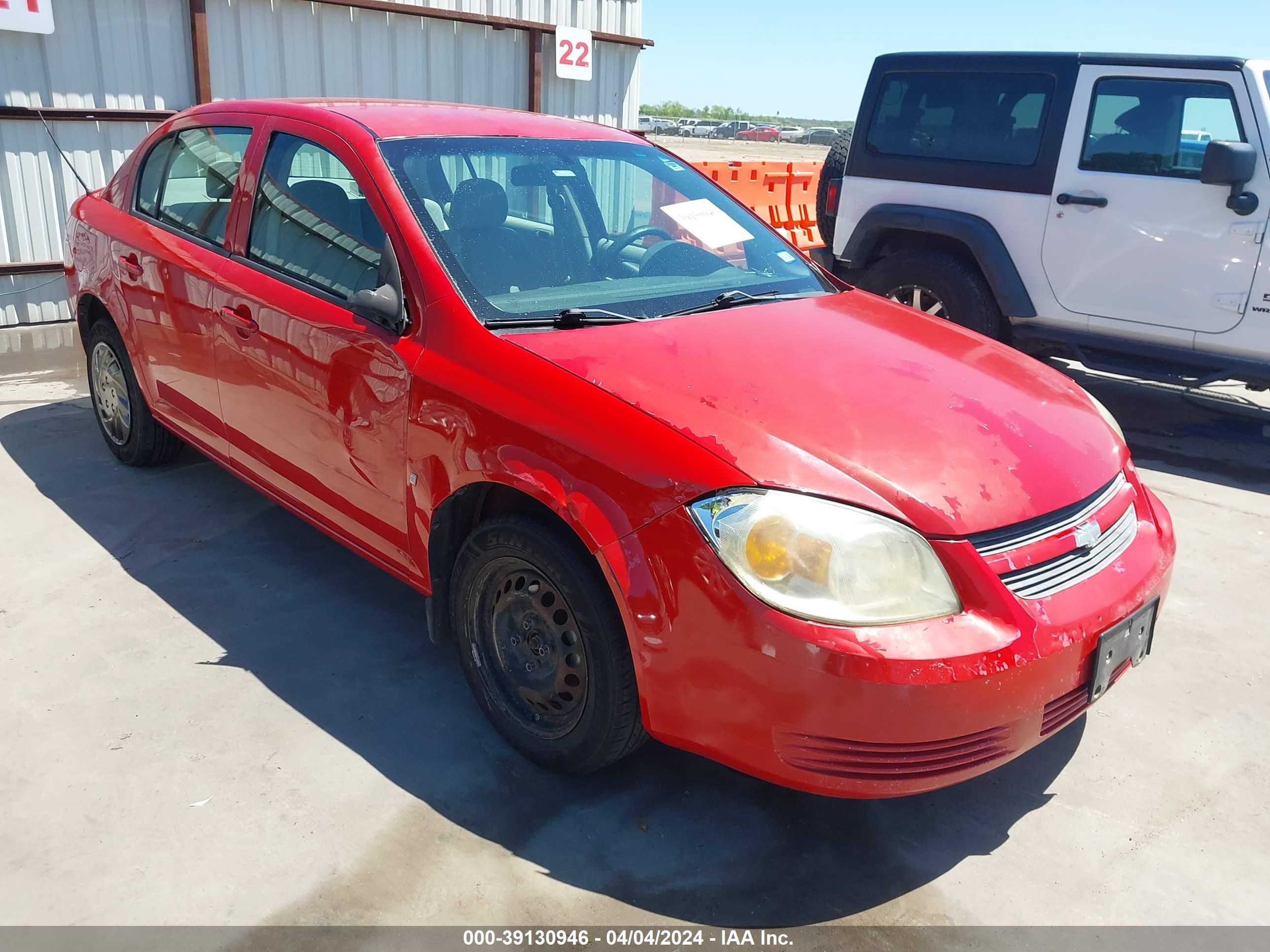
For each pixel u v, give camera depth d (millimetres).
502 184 3238
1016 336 6211
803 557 2127
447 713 2986
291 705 2982
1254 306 5211
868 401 2545
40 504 4297
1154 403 6656
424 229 2943
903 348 2982
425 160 3158
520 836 2500
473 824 2529
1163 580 2617
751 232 3764
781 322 3045
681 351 2695
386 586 3730
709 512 2189
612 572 2293
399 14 8789
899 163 6402
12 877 2291
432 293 2820
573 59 10188
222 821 2492
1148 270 5512
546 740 2666
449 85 9383
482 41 9523
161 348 3971
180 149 4078
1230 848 2576
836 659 2070
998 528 2279
